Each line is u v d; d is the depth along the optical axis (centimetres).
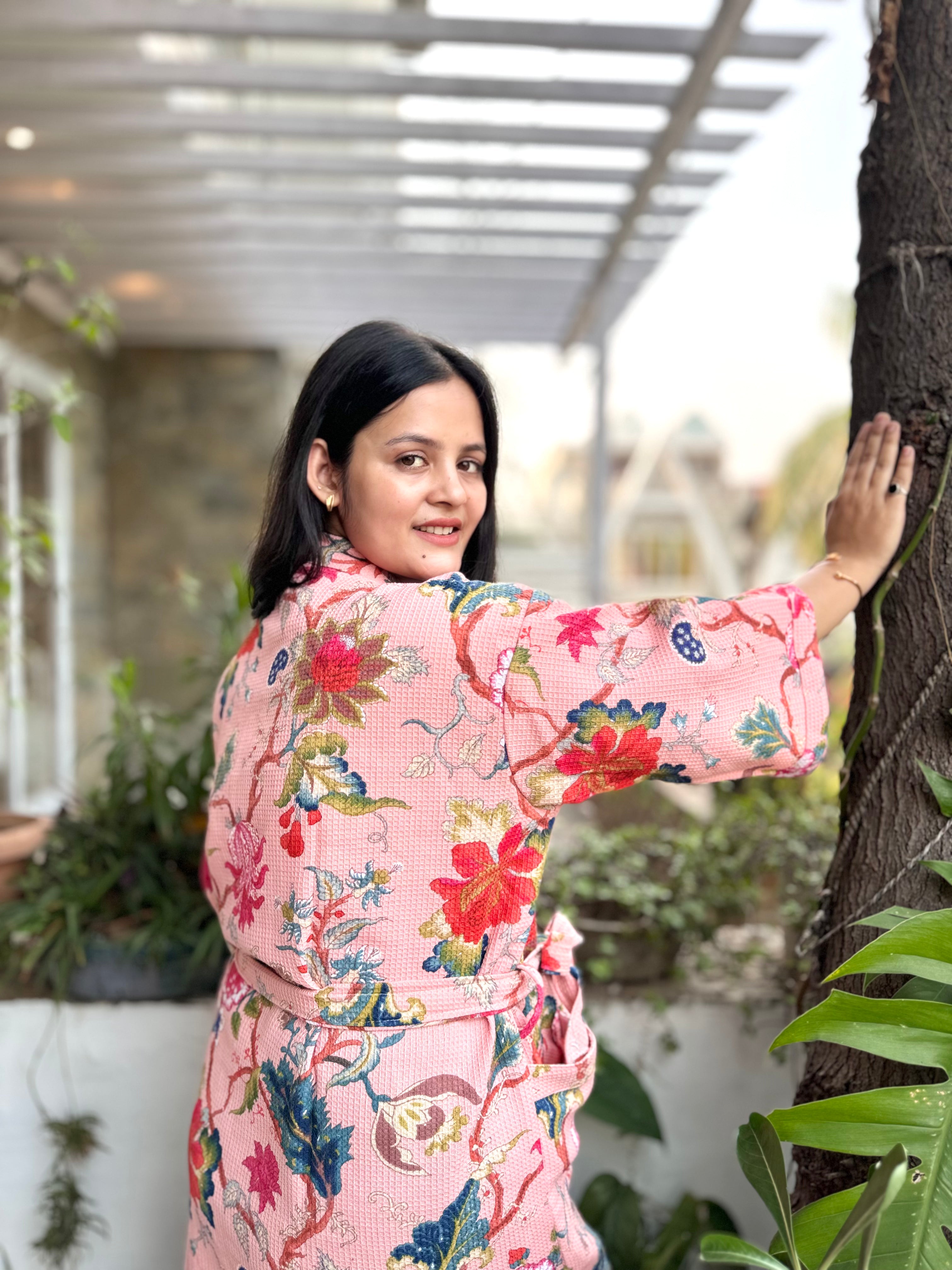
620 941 159
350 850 91
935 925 92
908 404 111
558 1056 105
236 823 101
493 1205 90
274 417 601
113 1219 154
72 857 170
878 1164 92
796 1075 155
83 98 322
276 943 94
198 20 270
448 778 91
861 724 113
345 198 384
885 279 115
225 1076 101
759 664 92
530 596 94
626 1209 145
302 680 96
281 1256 90
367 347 101
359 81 296
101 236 420
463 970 92
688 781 93
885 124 115
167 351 596
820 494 937
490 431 109
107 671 192
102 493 584
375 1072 89
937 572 110
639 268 461
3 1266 153
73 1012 154
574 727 88
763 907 172
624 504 1923
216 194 383
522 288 486
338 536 106
